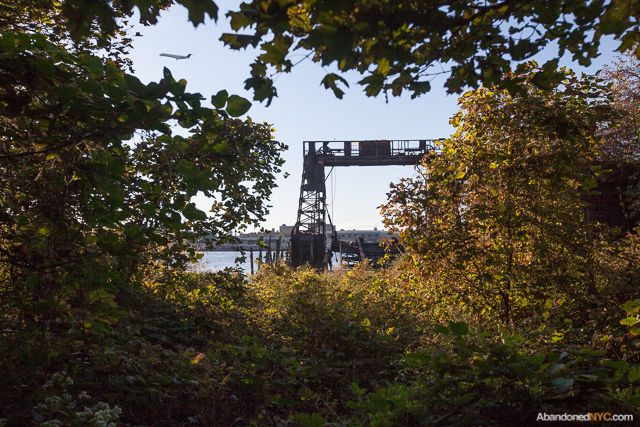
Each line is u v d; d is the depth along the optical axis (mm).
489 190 7637
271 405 5566
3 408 3764
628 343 5320
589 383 3654
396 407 4102
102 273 4191
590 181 7676
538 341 5980
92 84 3668
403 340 7754
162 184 5426
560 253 7375
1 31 3814
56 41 5762
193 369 5520
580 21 2836
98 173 3969
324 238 30156
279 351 6949
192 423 4863
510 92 3283
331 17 2416
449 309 8203
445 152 8086
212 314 8078
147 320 7008
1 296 4344
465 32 3096
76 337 4730
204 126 3846
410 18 2543
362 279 12062
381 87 2926
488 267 7680
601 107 7227
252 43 2721
